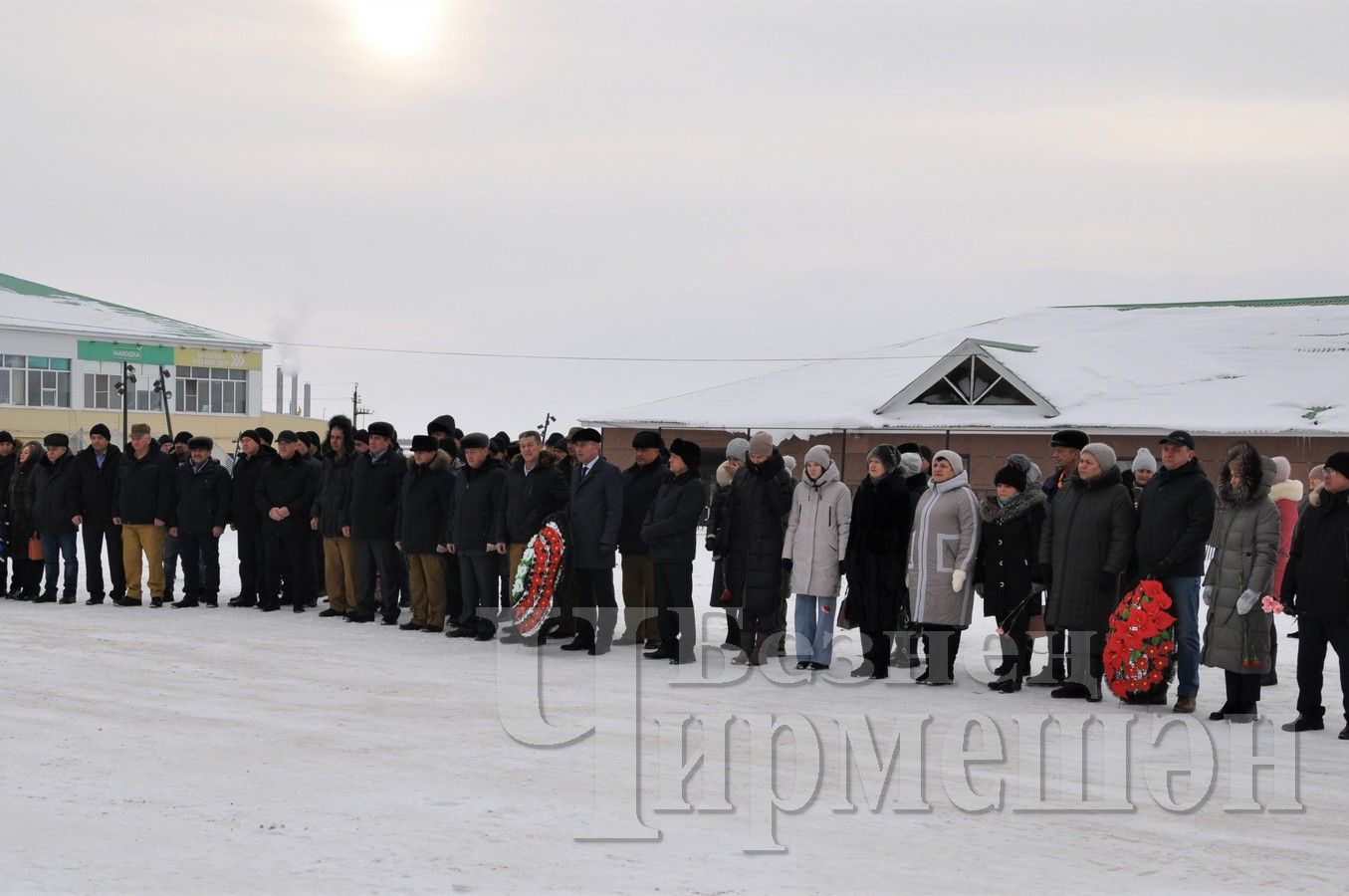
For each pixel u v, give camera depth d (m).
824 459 13.13
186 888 6.05
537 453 14.77
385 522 16.22
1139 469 13.78
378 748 9.15
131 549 18.08
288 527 17.31
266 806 7.55
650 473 14.91
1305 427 36.16
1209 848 7.13
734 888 6.25
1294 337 45.34
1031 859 6.86
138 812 7.40
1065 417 39.31
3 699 10.88
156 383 63.56
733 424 43.16
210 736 9.49
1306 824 7.66
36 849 6.65
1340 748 9.89
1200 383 41.25
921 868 6.66
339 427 16.89
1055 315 54.22
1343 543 10.30
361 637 15.04
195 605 18.00
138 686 11.52
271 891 6.03
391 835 6.99
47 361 63.31
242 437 18.12
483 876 6.33
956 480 12.44
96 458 18.34
